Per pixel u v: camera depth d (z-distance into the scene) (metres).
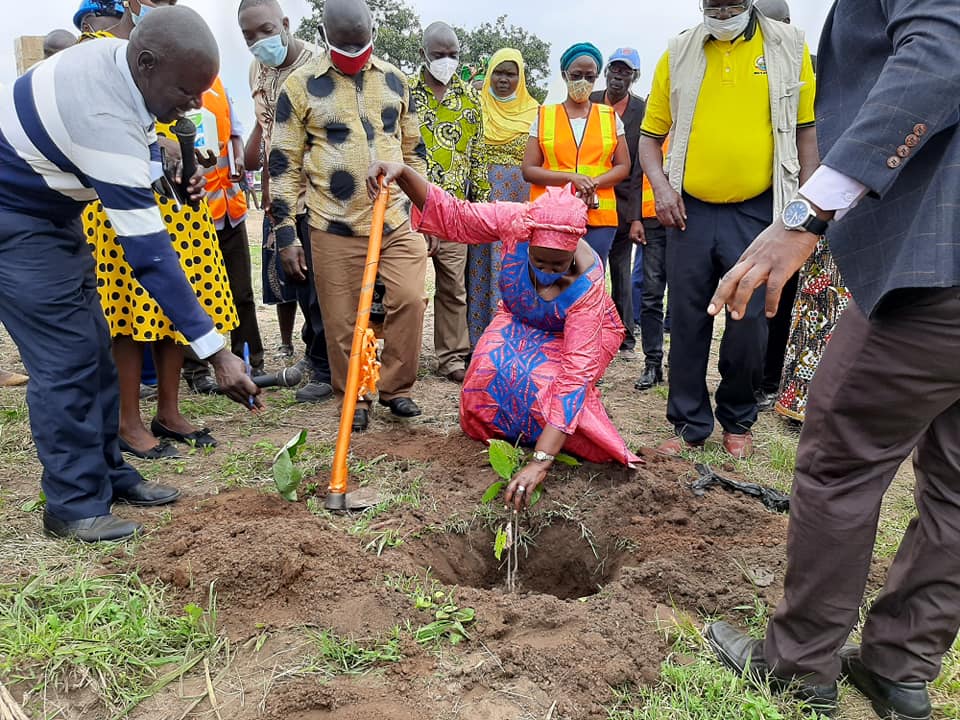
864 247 1.80
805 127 3.70
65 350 2.71
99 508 2.86
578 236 2.90
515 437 3.56
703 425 4.04
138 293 3.45
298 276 4.20
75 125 2.43
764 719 2.01
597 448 3.39
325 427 4.15
